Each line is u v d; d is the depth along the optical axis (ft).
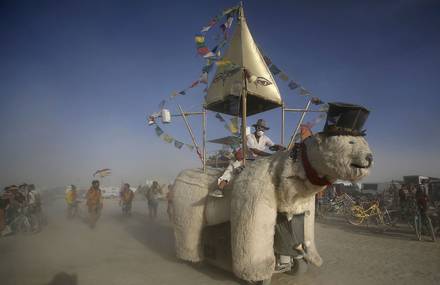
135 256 23.76
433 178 71.36
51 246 28.09
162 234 34.47
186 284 17.25
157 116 22.24
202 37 20.92
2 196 36.70
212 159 22.54
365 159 12.28
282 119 22.07
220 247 18.56
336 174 13.06
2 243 30.17
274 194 15.39
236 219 15.61
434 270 20.07
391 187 68.74
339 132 13.07
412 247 28.02
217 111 25.72
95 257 23.56
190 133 21.95
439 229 34.94
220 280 17.84
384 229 39.11
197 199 19.86
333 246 28.12
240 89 20.26
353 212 45.09
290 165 14.71
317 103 20.90
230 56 22.06
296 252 16.33
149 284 17.26
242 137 19.88
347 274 19.12
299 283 17.44
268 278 15.23
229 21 22.26
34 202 37.91
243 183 15.97
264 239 15.19
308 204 16.93
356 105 13.21
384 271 19.77
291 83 22.63
